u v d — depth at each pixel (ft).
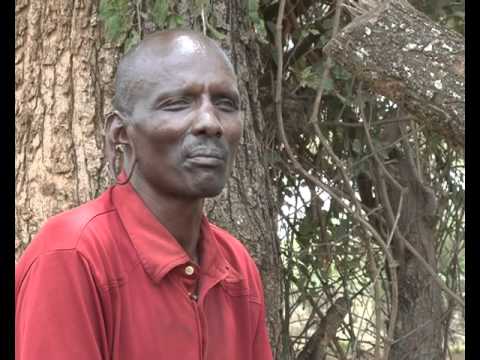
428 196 9.92
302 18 9.00
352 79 8.72
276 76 8.83
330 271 9.81
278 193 9.32
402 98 5.70
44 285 4.32
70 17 7.24
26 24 7.35
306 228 9.63
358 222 9.27
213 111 4.40
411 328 10.06
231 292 5.08
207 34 7.21
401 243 9.94
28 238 7.23
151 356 4.48
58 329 4.25
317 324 10.33
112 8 7.00
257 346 5.40
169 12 6.98
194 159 4.35
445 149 10.18
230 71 4.57
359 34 5.73
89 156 7.14
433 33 5.63
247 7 7.57
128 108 4.55
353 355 10.01
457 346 13.42
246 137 7.54
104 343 4.39
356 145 9.27
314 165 9.41
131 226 4.60
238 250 5.40
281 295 9.29
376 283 9.02
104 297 4.40
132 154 4.59
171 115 4.38
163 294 4.57
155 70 4.43
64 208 7.12
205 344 4.68
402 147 9.89
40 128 7.25
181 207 4.62
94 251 4.43
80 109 7.18
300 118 9.16
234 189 7.36
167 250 4.57
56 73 7.24
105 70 7.17
